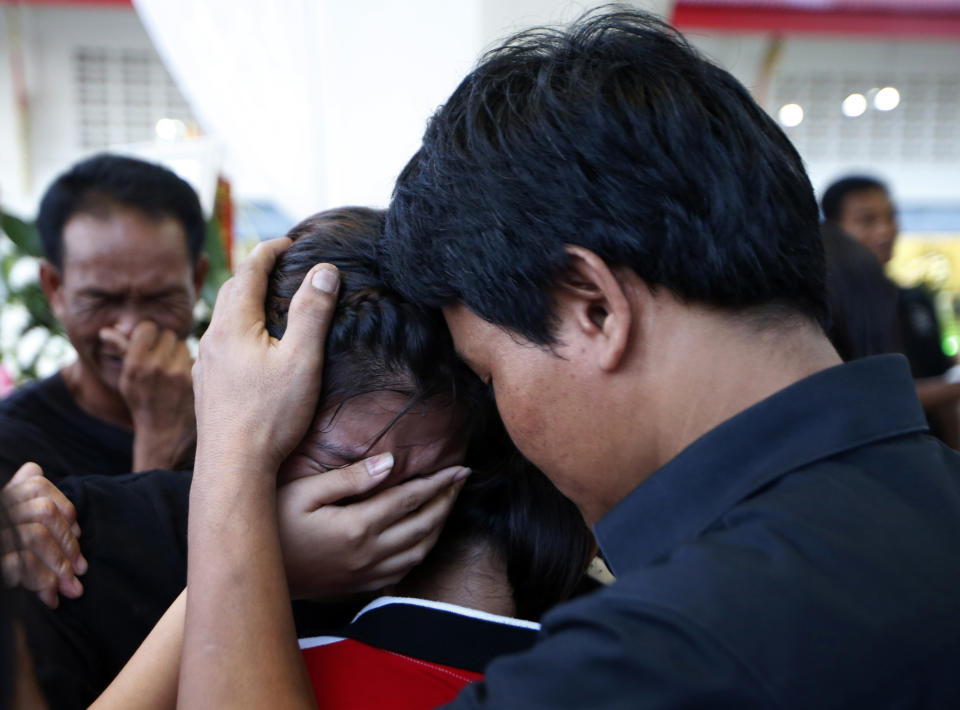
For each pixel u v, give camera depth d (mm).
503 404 613
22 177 4082
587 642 464
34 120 4133
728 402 561
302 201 1607
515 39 648
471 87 615
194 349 1757
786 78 4695
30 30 4055
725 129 552
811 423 550
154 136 4238
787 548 491
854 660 458
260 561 639
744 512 526
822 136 4766
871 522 511
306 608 778
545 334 570
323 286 688
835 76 4711
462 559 770
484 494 767
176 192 1342
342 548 701
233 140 1696
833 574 484
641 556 564
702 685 439
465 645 662
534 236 554
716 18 4266
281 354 680
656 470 593
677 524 557
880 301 1350
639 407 572
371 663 652
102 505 816
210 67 1625
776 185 558
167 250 1300
